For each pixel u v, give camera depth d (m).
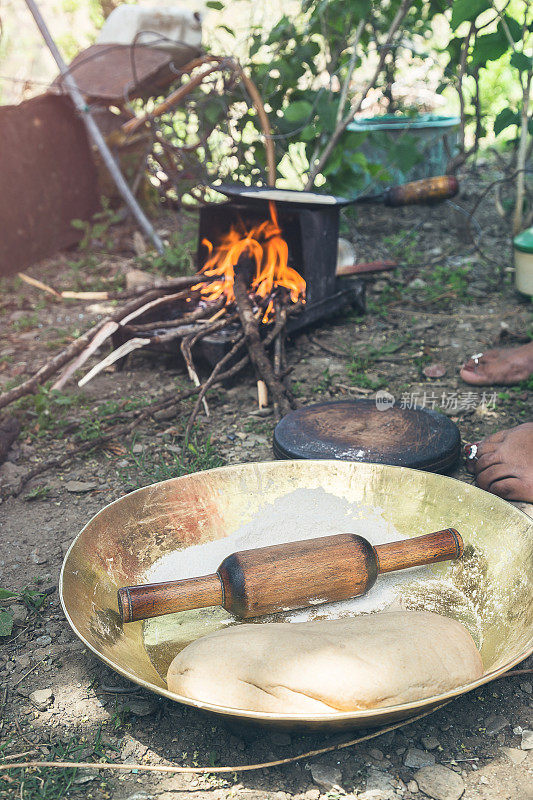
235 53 2.52
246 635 1.04
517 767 1.03
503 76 3.52
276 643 1.02
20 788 1.02
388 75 3.02
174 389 1.75
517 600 1.10
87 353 1.70
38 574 1.29
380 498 1.24
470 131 3.64
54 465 1.50
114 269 2.61
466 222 2.65
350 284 2.12
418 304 2.21
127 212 2.97
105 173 2.96
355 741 1.05
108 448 1.57
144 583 1.16
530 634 1.04
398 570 1.16
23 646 1.19
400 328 2.05
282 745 1.06
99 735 1.07
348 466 1.26
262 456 1.52
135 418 1.63
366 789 1.02
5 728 1.08
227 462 1.50
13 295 2.42
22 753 1.05
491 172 3.46
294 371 1.80
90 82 2.58
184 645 1.10
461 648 1.03
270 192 1.74
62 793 1.02
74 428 1.62
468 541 1.18
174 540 1.21
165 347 1.77
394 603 1.13
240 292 1.78
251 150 2.59
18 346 2.03
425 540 1.14
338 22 2.28
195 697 1.00
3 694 1.12
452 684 1.01
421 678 1.00
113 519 1.19
